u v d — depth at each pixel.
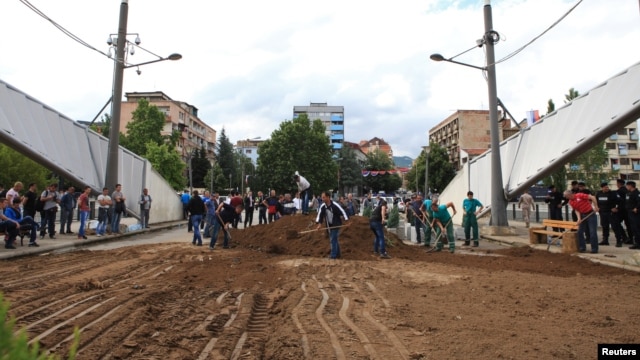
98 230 16.19
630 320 5.12
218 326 4.88
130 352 3.94
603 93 14.53
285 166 64.25
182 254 11.54
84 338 4.25
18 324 4.70
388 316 5.29
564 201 15.48
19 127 14.41
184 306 5.77
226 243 13.62
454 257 11.52
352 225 13.73
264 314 5.53
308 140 65.44
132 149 55.28
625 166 67.94
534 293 6.64
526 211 21.16
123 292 6.49
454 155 81.44
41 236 14.60
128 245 14.65
